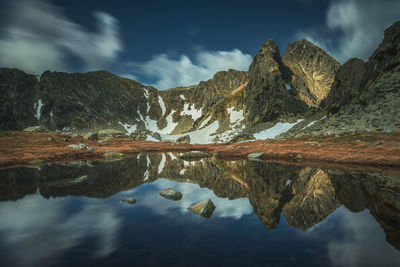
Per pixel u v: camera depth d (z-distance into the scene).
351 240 6.27
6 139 48.00
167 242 6.18
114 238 6.46
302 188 14.51
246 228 7.38
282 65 118.69
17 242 6.15
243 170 25.45
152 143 94.31
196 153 51.44
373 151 30.89
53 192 13.09
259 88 110.25
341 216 8.55
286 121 90.50
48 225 7.57
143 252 5.52
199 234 6.81
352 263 4.91
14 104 177.12
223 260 5.11
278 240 6.34
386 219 8.12
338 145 40.72
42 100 189.50
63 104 190.12
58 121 179.62
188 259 5.16
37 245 5.94
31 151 38.91
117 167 27.59
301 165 28.00
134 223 7.84
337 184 15.29
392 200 10.85
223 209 9.90
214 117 153.12
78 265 4.87
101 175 20.52
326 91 107.94
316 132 59.59
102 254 5.42
